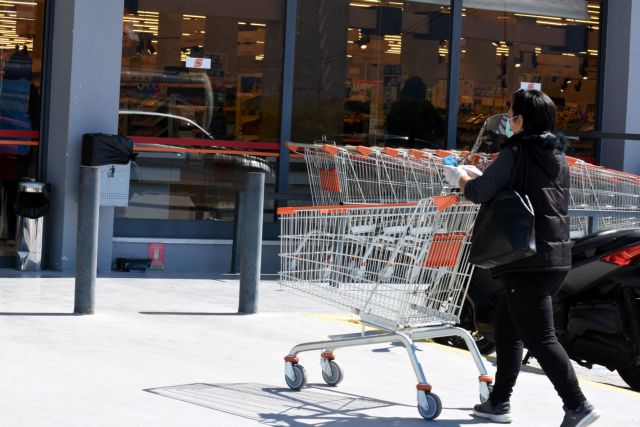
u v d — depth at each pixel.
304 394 11.93
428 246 10.98
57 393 11.13
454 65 24.42
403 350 15.08
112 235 21.22
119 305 17.34
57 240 20.73
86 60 20.56
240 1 22.62
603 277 13.55
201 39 22.36
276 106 23.06
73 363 12.71
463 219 11.03
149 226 22.03
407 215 11.07
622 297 13.59
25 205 20.44
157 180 22.08
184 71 22.23
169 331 15.30
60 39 20.81
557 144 10.31
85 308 16.03
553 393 12.80
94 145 20.23
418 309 11.26
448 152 17.27
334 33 23.56
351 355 14.55
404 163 17.59
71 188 20.56
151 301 17.98
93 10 20.56
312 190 19.59
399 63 24.16
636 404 12.37
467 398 12.20
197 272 22.28
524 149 10.26
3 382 11.47
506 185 10.22
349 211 11.62
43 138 21.06
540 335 10.18
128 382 11.91
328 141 23.59
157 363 13.09
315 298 11.98
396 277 11.22
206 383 12.16
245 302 17.23
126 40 21.73
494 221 10.06
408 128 24.31
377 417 10.97
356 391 12.25
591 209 17.14
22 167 21.06
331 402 11.59
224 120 22.62
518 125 10.48
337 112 23.70
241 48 22.70
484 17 25.09
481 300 15.05
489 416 11.02
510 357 10.82
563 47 25.73
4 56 20.86
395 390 12.42
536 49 25.53
